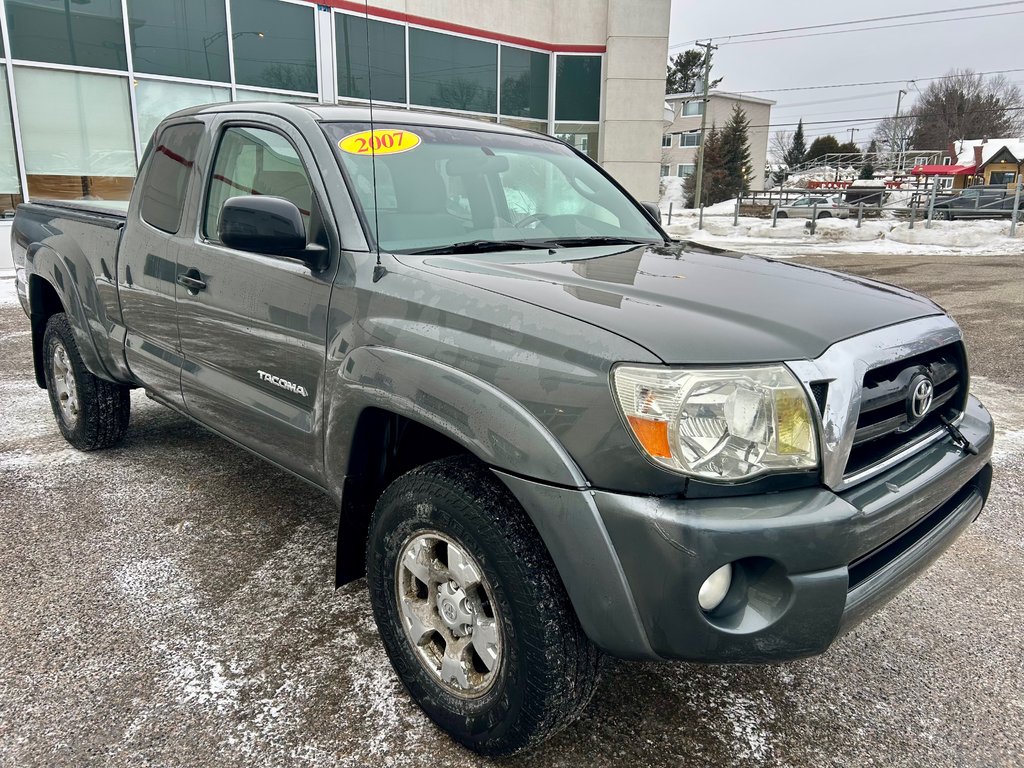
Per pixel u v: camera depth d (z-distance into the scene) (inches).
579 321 71.8
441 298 82.0
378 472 94.2
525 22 663.1
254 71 517.3
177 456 170.7
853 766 82.9
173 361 129.0
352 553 96.3
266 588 115.8
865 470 74.2
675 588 64.5
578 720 89.2
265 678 94.9
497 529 73.2
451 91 629.9
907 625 110.7
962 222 831.7
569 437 68.4
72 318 154.6
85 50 451.5
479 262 91.8
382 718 88.4
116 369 149.4
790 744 86.1
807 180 1781.5
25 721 86.6
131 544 129.0
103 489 151.6
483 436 73.4
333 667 97.3
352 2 551.8
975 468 88.7
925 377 80.1
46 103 446.0
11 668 95.9
